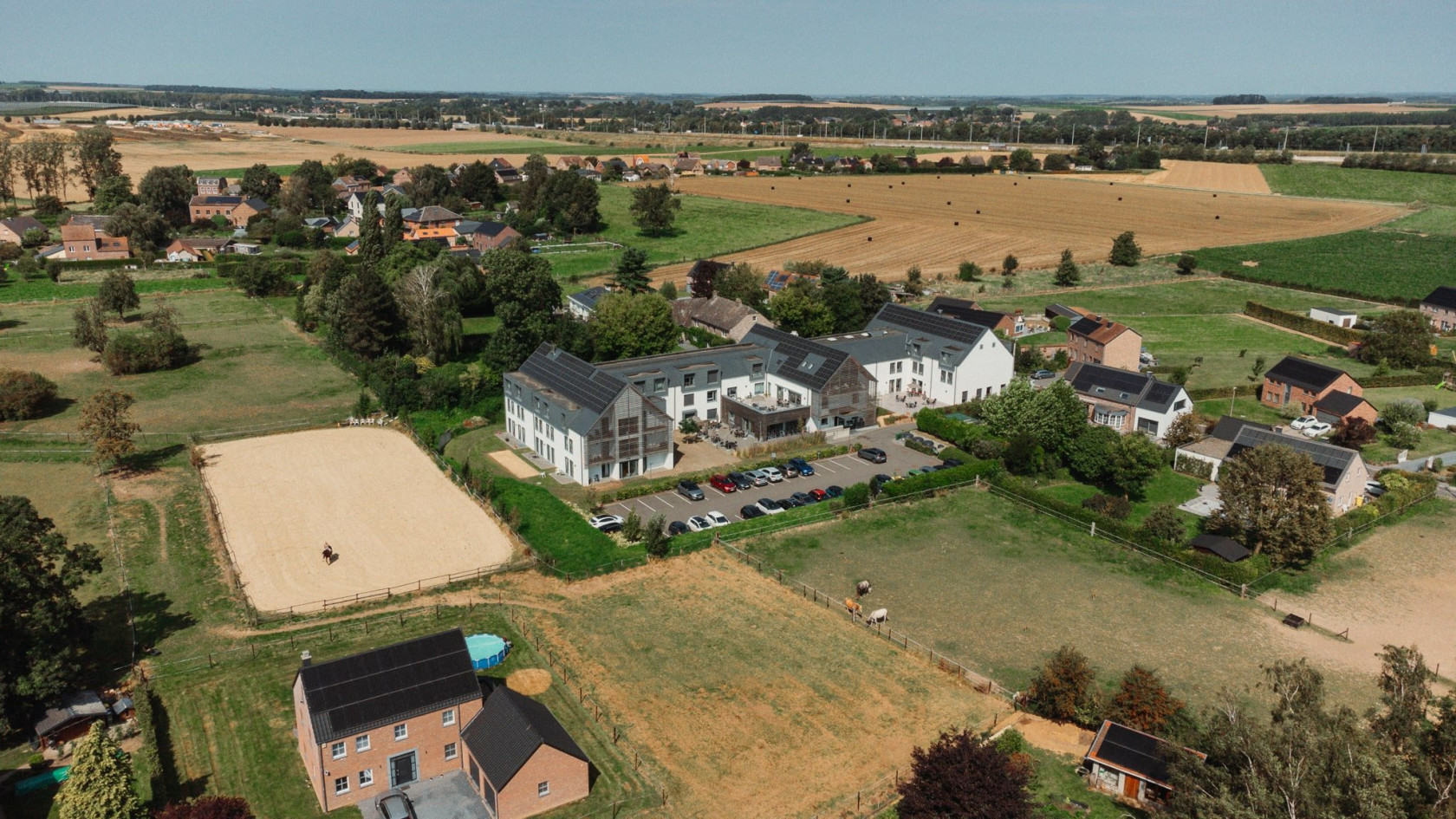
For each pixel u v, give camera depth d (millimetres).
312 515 84438
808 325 137875
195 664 61438
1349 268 194625
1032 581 75000
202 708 57188
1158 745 51844
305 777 51656
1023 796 44688
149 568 74125
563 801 50000
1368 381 126312
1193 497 93375
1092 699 56375
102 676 60188
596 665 62500
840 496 90062
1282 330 156750
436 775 52906
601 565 75062
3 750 53312
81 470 93250
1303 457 77625
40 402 108875
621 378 94688
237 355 134250
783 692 59688
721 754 53906
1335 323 154125
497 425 109312
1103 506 86312
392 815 48344
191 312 158125
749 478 92375
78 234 187750
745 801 50188
